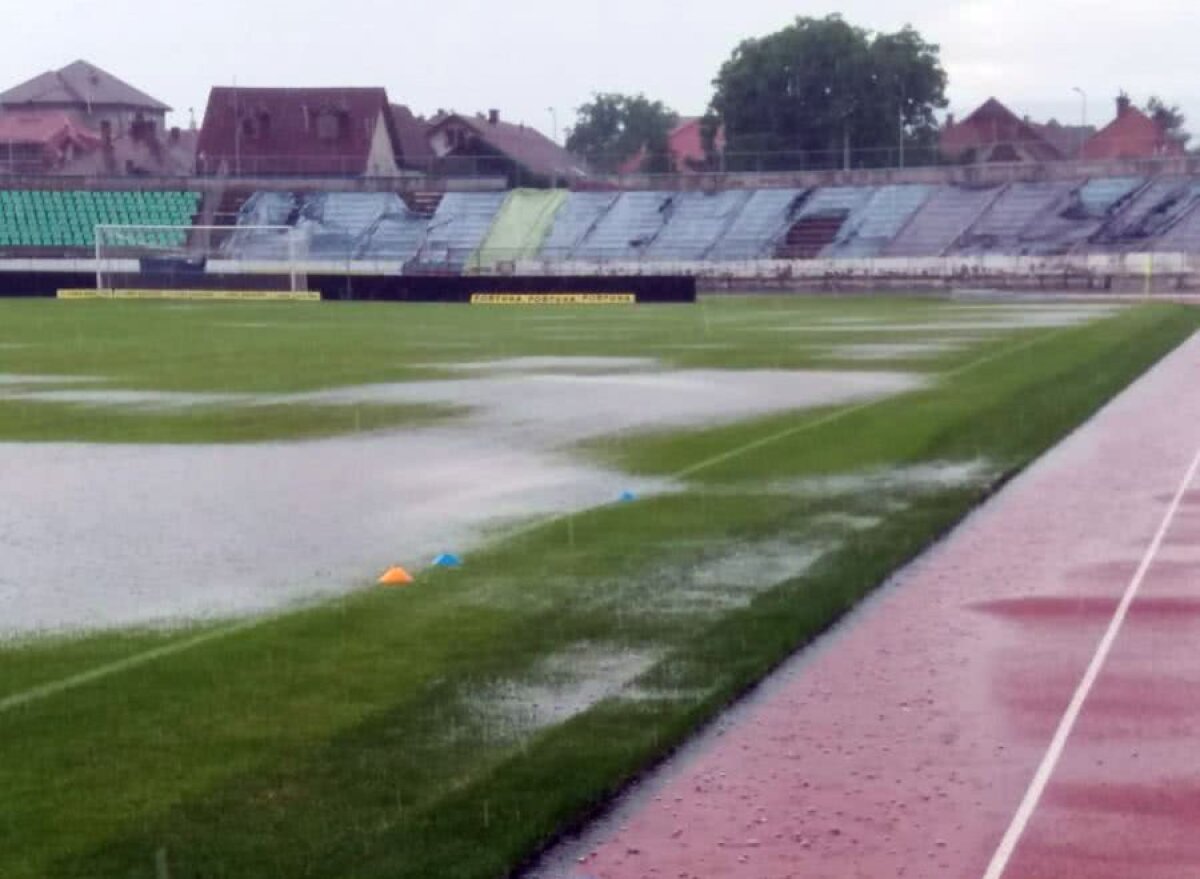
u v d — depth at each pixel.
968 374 34.81
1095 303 68.56
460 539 16.14
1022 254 82.12
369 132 106.19
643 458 22.09
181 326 55.59
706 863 7.62
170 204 95.44
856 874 7.46
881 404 28.38
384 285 76.12
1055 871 7.46
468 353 42.62
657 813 8.30
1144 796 8.43
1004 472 20.34
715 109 115.75
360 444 24.00
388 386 33.25
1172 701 10.15
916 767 8.96
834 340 46.91
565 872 7.54
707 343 46.12
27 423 26.94
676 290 72.94
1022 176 87.62
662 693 10.32
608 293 73.44
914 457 21.73
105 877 7.25
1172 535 15.95
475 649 11.48
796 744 9.43
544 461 21.95
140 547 15.89
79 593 13.74
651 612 12.63
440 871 7.34
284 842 7.67
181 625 12.45
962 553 15.26
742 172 100.69
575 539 15.93
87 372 37.03
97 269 80.38
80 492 19.45
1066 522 16.83
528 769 8.77
